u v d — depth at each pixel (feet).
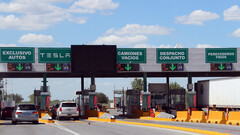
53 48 180.96
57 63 180.65
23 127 114.83
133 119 171.32
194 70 185.57
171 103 218.59
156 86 214.28
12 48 179.01
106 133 87.20
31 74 212.02
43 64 180.45
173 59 185.37
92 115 185.47
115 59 181.06
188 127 103.76
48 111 181.88
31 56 179.73
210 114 133.59
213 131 85.51
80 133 87.86
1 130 101.45
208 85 191.11
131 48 184.24
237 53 187.11
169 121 148.36
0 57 178.19
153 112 173.37
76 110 169.37
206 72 204.74
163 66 184.85
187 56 185.68
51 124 132.36
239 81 162.30
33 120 132.98
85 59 179.83
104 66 180.65
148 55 185.16
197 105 206.59
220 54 186.50
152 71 184.65
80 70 179.11
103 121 157.28
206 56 186.50
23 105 133.80
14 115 131.95
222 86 176.76
